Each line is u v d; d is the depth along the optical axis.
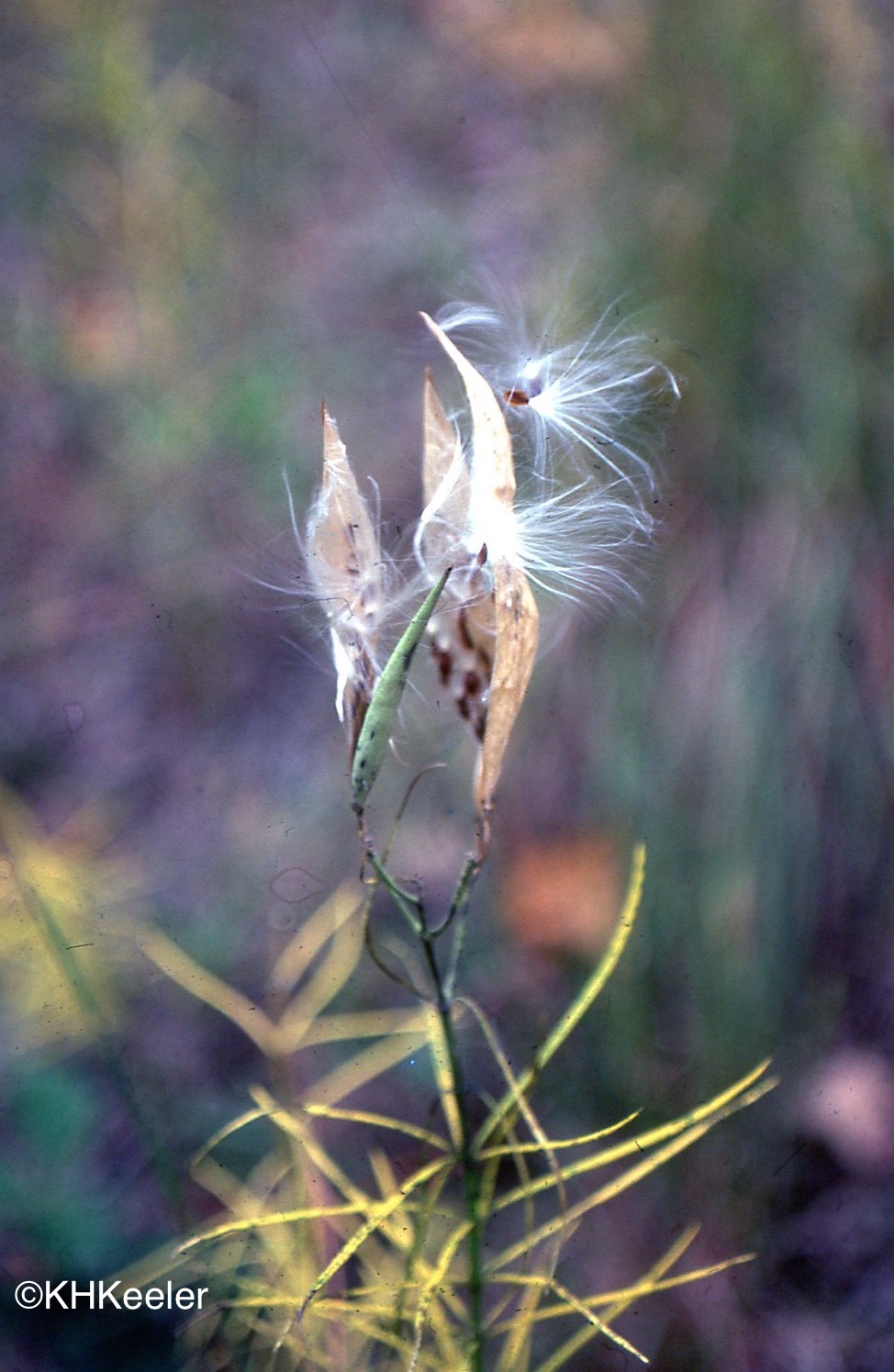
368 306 1.14
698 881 0.74
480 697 0.39
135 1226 0.64
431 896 0.81
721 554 0.74
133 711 1.04
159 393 1.10
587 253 0.76
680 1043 0.73
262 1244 0.53
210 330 1.14
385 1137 0.70
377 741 0.38
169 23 1.26
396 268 1.13
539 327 0.60
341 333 1.14
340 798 0.92
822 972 0.74
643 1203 0.69
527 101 1.10
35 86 1.13
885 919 0.74
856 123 0.72
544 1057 0.43
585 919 0.75
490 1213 0.44
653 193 0.74
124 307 1.17
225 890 0.88
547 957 0.76
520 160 1.06
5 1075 0.68
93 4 1.07
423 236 1.11
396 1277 0.52
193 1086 0.71
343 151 1.22
